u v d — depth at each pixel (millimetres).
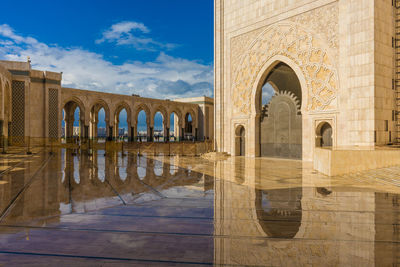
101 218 4562
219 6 22281
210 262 2857
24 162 12891
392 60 14102
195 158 17641
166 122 39656
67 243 3416
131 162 13930
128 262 2863
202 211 5020
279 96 18656
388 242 3430
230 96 21438
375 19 13273
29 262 2855
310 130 15992
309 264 2797
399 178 8273
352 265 2779
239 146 21172
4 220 4414
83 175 9258
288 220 4414
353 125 13852
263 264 2807
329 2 15125
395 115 14102
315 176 9758
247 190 7098
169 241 3488
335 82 14820
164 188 7305
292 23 16984
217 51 22484
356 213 4828
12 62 24297
